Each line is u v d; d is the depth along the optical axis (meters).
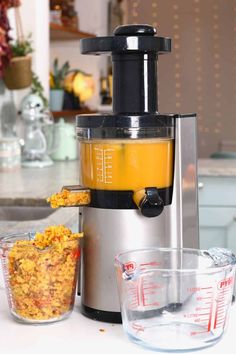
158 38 1.21
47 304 1.19
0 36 3.81
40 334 1.15
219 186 4.05
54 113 4.68
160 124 1.20
